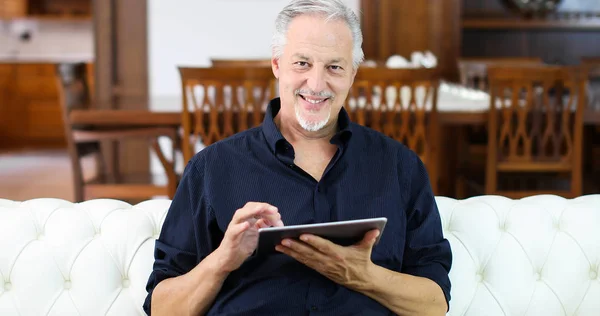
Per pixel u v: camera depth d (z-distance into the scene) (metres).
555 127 3.60
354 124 1.69
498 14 5.84
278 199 1.57
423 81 3.23
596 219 1.82
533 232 1.79
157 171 5.04
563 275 1.77
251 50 5.22
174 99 4.07
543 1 5.68
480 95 3.95
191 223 1.58
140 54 5.04
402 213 1.61
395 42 5.52
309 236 1.37
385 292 1.51
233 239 1.41
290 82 1.57
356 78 3.24
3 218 1.71
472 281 1.75
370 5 5.48
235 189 1.58
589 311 1.78
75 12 8.26
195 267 1.52
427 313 1.55
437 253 1.61
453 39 5.53
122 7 4.99
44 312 1.66
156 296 1.53
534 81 3.32
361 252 1.43
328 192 1.59
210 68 3.21
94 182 3.67
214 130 3.31
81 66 3.85
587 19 5.70
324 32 1.54
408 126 3.30
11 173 6.07
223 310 1.54
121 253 1.71
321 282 1.53
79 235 1.71
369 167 1.63
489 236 1.77
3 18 7.98
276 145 1.60
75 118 3.45
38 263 1.67
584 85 3.30
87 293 1.67
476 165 3.88
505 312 1.75
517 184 3.74
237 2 5.17
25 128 7.78
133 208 1.79
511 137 3.37
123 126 3.58
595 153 4.13
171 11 5.09
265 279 1.55
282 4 5.20
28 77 7.71
